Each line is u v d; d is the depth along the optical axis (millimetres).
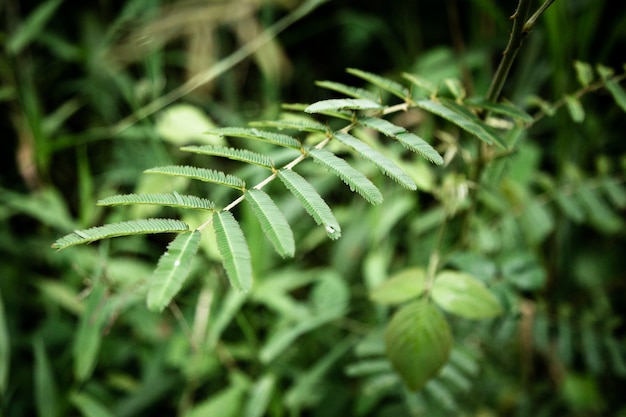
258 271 1036
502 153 761
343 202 1397
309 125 583
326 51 1734
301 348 1114
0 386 981
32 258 1247
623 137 1252
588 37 1054
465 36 1638
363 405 963
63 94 1558
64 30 1567
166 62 1547
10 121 1410
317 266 1313
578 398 1056
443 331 690
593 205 973
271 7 1453
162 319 1133
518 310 834
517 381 1061
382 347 834
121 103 1489
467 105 650
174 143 1256
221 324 965
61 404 1047
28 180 1299
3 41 1331
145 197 503
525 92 1267
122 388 1124
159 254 1209
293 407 985
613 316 988
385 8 1694
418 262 1153
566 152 1029
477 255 817
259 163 541
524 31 620
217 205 1104
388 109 614
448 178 795
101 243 956
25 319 1247
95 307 893
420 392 833
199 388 1096
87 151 1466
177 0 1521
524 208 995
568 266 1160
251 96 1619
